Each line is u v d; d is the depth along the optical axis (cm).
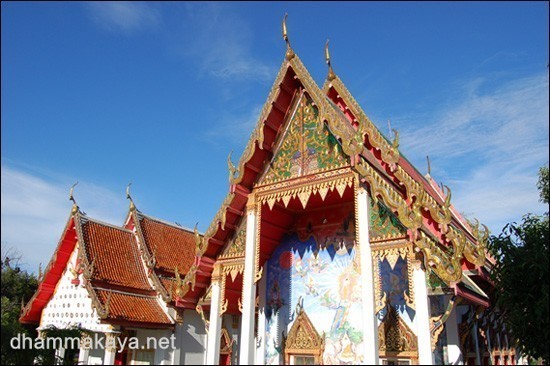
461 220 1847
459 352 1154
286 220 1473
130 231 2370
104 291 1942
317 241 1426
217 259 1421
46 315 2133
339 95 1669
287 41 1357
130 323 1825
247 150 1343
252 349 1207
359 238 1100
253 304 1248
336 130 1202
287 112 1365
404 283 1248
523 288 1218
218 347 1331
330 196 1339
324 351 1309
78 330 1761
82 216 2175
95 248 2103
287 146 1336
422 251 1036
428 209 1263
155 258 2231
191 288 1418
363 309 1045
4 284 3131
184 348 1878
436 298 1109
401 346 1201
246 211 1383
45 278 2131
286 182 1301
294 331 1377
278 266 1473
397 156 1283
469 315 1280
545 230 1245
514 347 1792
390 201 1084
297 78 1325
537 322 1165
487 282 1346
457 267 1003
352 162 1148
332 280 1360
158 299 2066
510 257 1239
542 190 1359
